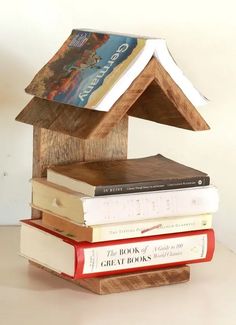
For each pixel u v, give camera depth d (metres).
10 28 1.39
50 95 1.13
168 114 1.15
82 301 1.09
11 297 1.10
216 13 1.45
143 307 1.08
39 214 1.22
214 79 1.47
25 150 1.43
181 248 1.17
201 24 1.45
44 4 1.39
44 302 1.08
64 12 1.40
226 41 1.46
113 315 1.05
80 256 1.10
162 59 1.08
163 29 1.44
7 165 1.43
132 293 1.13
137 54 1.07
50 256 1.16
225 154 1.51
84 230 1.12
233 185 1.52
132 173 1.17
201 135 1.49
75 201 1.10
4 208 1.45
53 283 1.16
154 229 1.15
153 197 1.14
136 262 1.14
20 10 1.38
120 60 1.08
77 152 1.22
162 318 1.04
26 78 1.41
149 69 1.07
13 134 1.42
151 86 1.11
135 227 1.13
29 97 1.41
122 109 1.06
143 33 1.43
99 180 1.12
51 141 1.19
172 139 1.49
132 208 1.12
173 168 1.21
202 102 1.13
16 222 1.46
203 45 1.46
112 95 1.05
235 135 1.50
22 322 1.01
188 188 1.17
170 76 1.09
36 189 1.18
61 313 1.05
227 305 1.10
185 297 1.12
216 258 1.29
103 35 1.14
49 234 1.15
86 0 1.41
